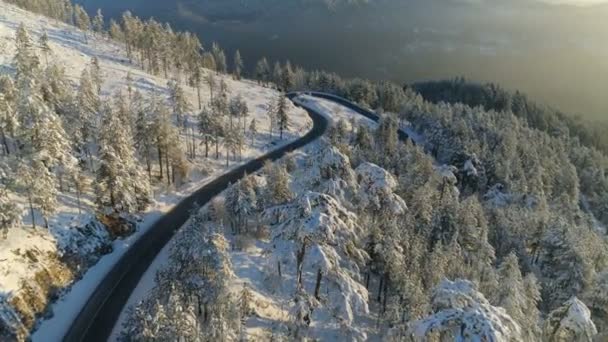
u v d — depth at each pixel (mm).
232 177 79562
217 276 35438
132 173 60875
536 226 69500
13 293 38469
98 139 57469
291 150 96750
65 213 51406
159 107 70812
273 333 31844
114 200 57406
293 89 173500
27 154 49938
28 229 45219
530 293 45594
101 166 55562
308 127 114250
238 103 105375
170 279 34438
